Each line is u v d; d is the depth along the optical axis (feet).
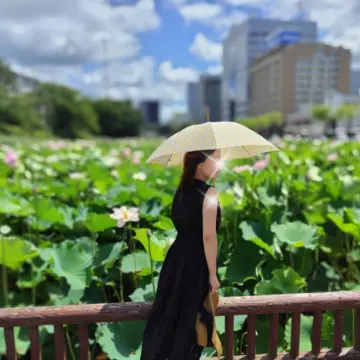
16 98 155.33
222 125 6.46
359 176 18.60
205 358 7.33
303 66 358.23
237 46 491.72
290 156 24.59
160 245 7.73
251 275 10.01
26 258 9.29
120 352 7.88
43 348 9.51
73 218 13.21
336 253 12.16
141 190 13.96
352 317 9.23
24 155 32.99
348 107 201.67
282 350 8.68
